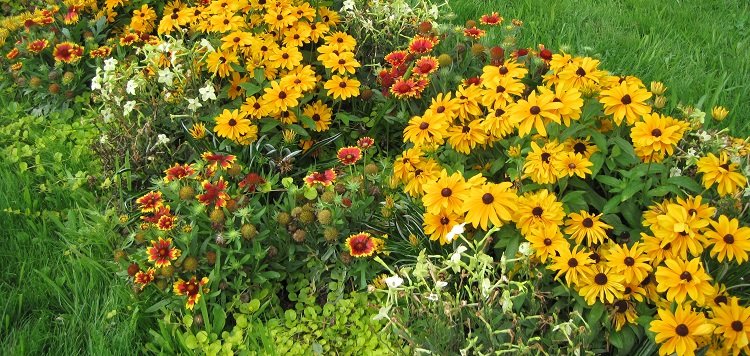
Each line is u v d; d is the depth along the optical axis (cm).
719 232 263
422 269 265
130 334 304
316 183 339
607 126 322
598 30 538
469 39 425
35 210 379
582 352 263
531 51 390
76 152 406
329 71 407
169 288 312
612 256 268
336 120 410
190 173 337
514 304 277
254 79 399
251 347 302
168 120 393
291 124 378
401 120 375
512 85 324
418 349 255
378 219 342
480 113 334
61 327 316
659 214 281
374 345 299
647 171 292
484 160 347
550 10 557
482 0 578
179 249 316
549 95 300
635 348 273
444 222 300
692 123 326
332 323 312
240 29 415
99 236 348
